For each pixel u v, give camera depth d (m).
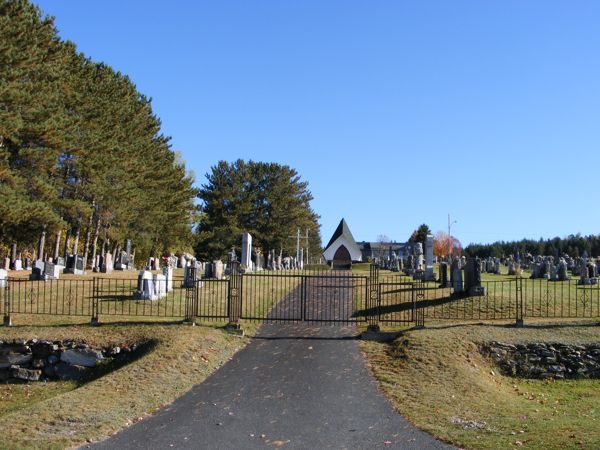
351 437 9.63
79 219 41.31
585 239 79.88
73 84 38.81
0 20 30.41
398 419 10.54
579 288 23.95
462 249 102.06
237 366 14.16
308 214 86.00
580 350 15.23
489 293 22.23
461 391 12.38
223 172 76.88
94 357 15.41
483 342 15.45
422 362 14.09
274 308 21.94
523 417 10.75
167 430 9.95
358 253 76.94
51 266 27.28
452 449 9.00
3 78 29.70
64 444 9.12
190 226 66.38
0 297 21.50
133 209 45.44
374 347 15.78
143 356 14.52
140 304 20.25
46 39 35.12
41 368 15.66
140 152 46.00
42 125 31.17
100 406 10.99
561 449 8.73
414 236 109.62
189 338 15.52
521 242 88.50
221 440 9.49
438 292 24.34
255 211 77.88
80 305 20.19
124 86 47.50
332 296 25.45
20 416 10.37
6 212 28.59
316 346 15.95
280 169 80.06
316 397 11.88
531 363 15.09
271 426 10.19
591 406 12.34
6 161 30.91
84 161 37.12
